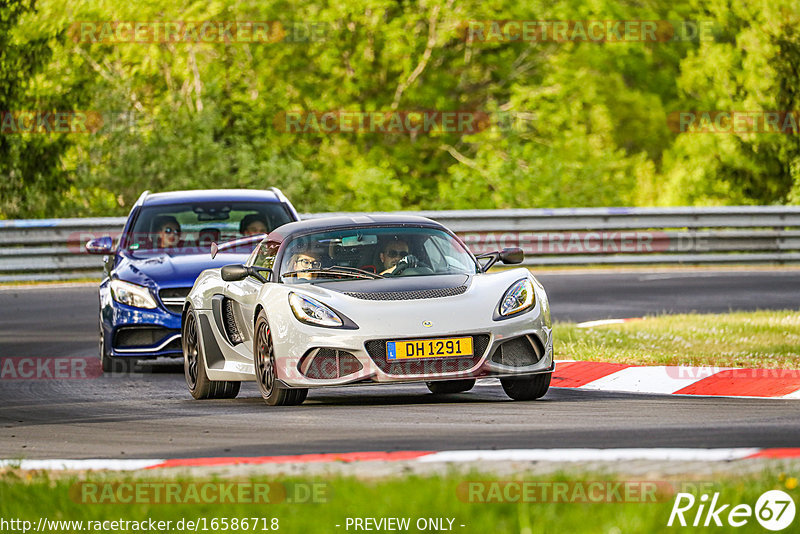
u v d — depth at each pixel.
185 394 26.78
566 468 14.69
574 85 95.44
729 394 23.59
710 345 29.12
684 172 85.06
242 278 24.45
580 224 58.97
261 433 19.50
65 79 74.19
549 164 75.62
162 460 16.77
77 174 70.38
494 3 94.31
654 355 27.56
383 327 21.52
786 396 22.94
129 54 81.75
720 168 83.94
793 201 75.94
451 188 80.75
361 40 93.38
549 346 22.44
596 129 101.00
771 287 47.56
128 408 24.28
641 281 50.50
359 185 78.06
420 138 95.69
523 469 14.76
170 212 33.34
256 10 89.25
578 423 19.30
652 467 14.66
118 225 56.09
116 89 71.12
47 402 25.73
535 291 22.83
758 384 23.72
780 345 28.58
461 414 20.83
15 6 73.81
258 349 23.56
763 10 80.31
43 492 14.20
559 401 22.61
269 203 33.81
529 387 22.78
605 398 23.09
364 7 90.81
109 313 30.30
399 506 12.48
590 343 30.20
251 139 82.19
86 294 49.62
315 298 22.34
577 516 11.77
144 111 78.94
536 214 58.56
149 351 29.77
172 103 73.81
